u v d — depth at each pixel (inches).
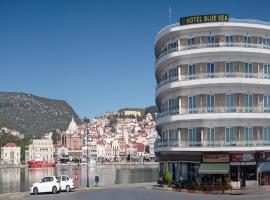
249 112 2342.5
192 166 2399.1
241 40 2427.4
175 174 2566.4
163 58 2573.8
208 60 2399.1
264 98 2416.3
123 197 1792.6
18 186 4284.0
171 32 2508.6
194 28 2433.6
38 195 2108.8
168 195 1905.8
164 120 2561.5
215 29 2418.8
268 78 2429.9
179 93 2470.5
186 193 2050.9
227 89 2359.7
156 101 2955.2
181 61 2475.4
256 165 2345.0
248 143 2342.5
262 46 2445.9
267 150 2361.0
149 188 2482.8
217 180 2233.0
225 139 2327.8
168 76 2640.3
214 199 1676.9
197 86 2390.5
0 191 3449.8
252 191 2082.9
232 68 2380.7
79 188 2534.5
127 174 6742.1
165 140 2659.9
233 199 1674.5
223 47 2346.2
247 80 2326.5
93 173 7322.8
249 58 2404.0
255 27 2416.3
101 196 1866.4
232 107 2346.2
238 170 2303.2
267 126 2406.5
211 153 2309.3
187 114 2377.0
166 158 2642.7
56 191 2223.2
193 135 2395.4
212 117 2321.6
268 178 2385.6
